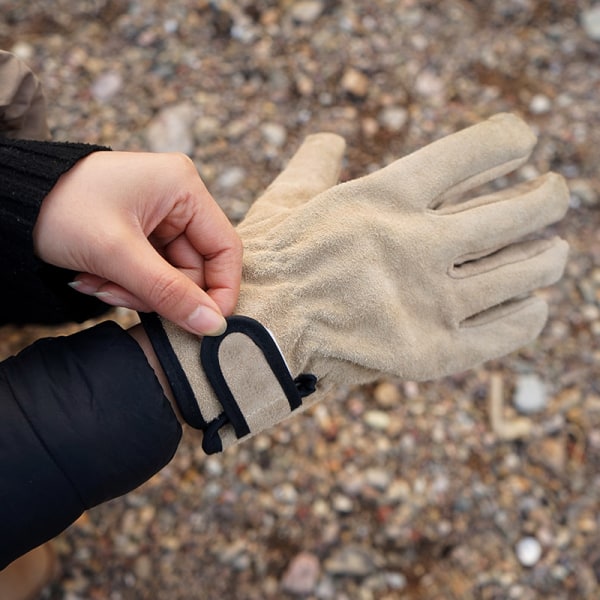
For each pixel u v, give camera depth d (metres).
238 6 0.80
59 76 0.76
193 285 0.39
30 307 0.46
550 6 0.80
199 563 0.61
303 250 0.43
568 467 0.65
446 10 0.81
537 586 0.61
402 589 0.61
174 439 0.39
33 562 0.55
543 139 0.75
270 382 0.41
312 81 0.77
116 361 0.39
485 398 0.66
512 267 0.47
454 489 0.64
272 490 0.63
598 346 0.68
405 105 0.76
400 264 0.44
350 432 0.65
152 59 0.78
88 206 0.39
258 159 0.74
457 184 0.46
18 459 0.36
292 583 0.61
